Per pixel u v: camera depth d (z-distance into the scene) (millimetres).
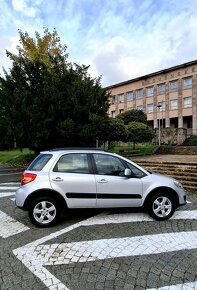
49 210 5871
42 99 17219
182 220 6223
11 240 5152
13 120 18344
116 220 6234
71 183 5918
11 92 19812
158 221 6148
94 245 4871
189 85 44125
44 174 5906
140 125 25344
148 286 3596
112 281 3725
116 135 22703
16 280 3754
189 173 11203
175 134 33188
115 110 57188
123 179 6113
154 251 4621
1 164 21188
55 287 3582
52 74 18406
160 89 48625
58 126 17094
